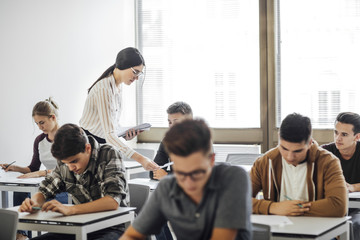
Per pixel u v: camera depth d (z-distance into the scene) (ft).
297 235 6.79
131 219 8.66
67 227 7.79
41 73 15.56
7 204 13.15
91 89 12.16
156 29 20.03
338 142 10.91
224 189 5.62
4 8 14.28
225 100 19.33
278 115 18.62
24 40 14.93
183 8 19.74
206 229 5.72
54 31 16.07
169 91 19.95
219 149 19.40
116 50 19.10
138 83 20.24
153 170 11.76
